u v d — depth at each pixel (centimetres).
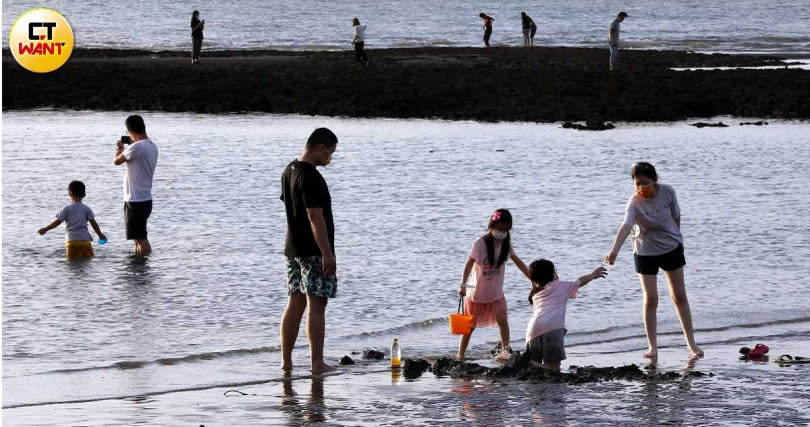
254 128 5466
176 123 5666
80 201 2553
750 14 19538
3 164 3975
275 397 1438
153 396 1442
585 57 9062
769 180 3800
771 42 12888
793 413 1334
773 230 2873
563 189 3578
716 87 6812
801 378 1525
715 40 13162
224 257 2512
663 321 1956
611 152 4619
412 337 1848
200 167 3997
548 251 2591
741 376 1541
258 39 13088
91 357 1683
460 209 3173
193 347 1753
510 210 3158
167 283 2245
